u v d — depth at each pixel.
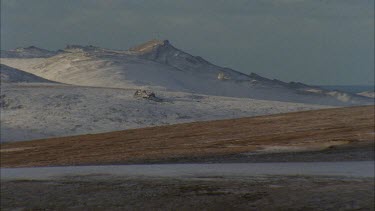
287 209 48.97
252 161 84.81
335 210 48.00
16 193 59.84
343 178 63.22
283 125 164.62
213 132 155.88
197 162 86.56
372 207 48.56
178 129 174.75
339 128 142.38
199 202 52.66
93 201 54.75
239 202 52.09
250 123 179.25
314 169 71.56
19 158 119.56
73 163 98.12
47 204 54.22
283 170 71.06
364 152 89.81
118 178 67.19
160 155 99.50
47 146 147.25
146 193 57.22
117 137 159.75
